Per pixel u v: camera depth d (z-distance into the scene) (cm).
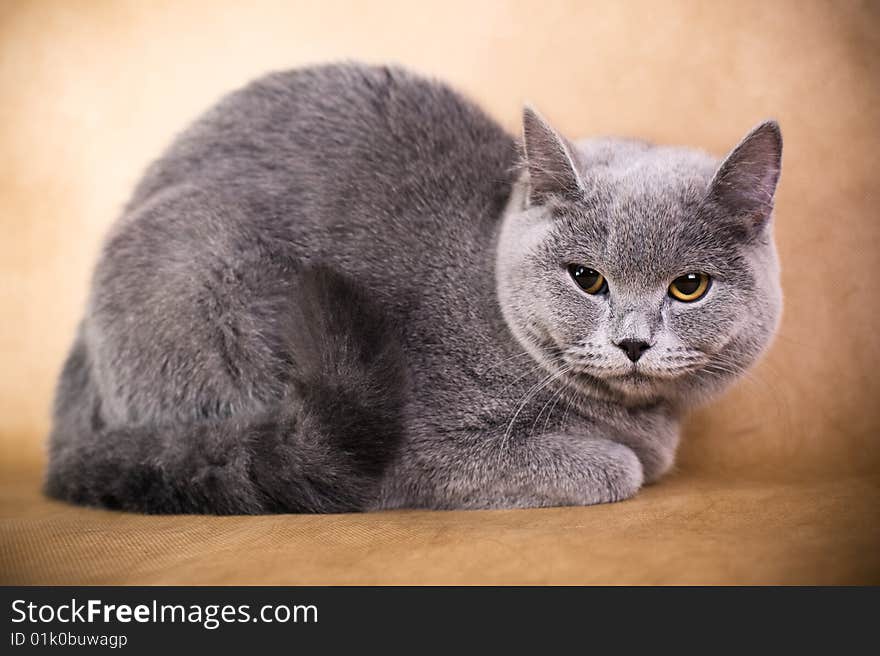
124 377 58
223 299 57
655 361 52
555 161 54
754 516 52
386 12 80
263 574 44
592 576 43
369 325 55
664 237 52
